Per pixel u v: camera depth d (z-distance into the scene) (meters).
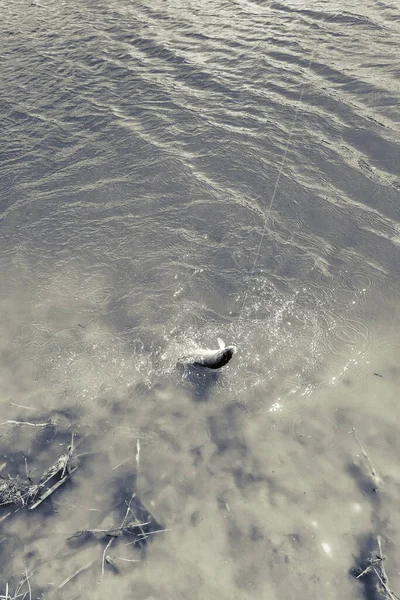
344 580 4.42
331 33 12.02
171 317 6.78
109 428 5.64
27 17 14.61
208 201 8.43
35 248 7.94
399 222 7.70
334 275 7.09
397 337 6.25
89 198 8.70
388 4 12.78
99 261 7.66
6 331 6.73
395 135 9.11
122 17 13.91
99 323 6.79
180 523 4.87
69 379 6.13
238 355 6.26
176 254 7.63
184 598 4.41
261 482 5.11
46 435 5.61
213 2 14.03
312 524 4.79
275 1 13.56
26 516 4.99
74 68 12.05
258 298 6.92
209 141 9.56
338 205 8.09
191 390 5.93
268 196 8.39
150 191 8.72
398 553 4.52
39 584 4.55
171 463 5.31
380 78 10.43
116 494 5.11
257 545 4.69
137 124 10.18
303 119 9.77
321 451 5.29
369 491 4.95
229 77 11.11
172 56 12.02
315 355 6.16
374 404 5.62
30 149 9.86
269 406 5.73
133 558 4.66
